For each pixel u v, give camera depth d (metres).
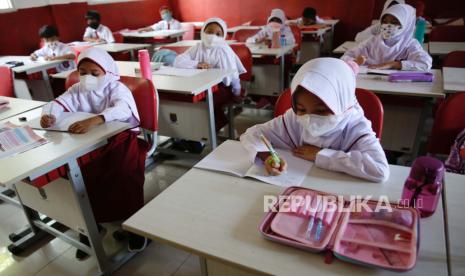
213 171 1.08
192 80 2.19
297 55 3.69
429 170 0.77
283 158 1.12
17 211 2.11
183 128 2.36
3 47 4.12
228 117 2.70
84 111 1.78
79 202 1.36
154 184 2.29
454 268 0.66
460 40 3.08
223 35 2.83
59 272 1.61
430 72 2.00
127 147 1.60
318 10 5.66
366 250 0.69
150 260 1.64
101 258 1.52
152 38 5.32
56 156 1.18
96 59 1.68
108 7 5.56
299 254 0.71
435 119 1.36
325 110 1.00
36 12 4.46
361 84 1.94
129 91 1.75
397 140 2.07
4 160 1.16
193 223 0.83
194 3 6.74
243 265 0.69
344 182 0.97
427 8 5.04
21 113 1.79
